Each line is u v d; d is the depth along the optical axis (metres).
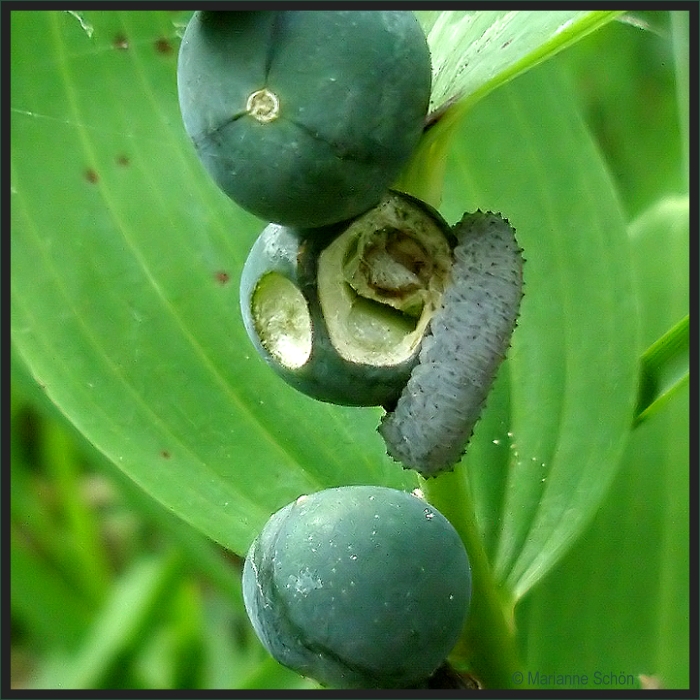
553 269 0.10
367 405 0.08
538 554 0.10
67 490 0.14
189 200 0.10
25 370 0.12
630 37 0.15
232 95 0.08
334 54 0.08
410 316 0.08
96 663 0.12
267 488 0.10
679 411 0.11
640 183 0.14
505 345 0.08
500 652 0.09
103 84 0.11
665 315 0.11
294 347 0.09
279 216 0.08
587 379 0.10
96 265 0.10
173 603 0.12
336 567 0.08
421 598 0.08
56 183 0.10
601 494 0.10
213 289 0.10
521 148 0.10
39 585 0.13
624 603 0.11
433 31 0.09
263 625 0.08
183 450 0.10
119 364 0.10
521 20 0.08
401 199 0.08
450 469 0.08
